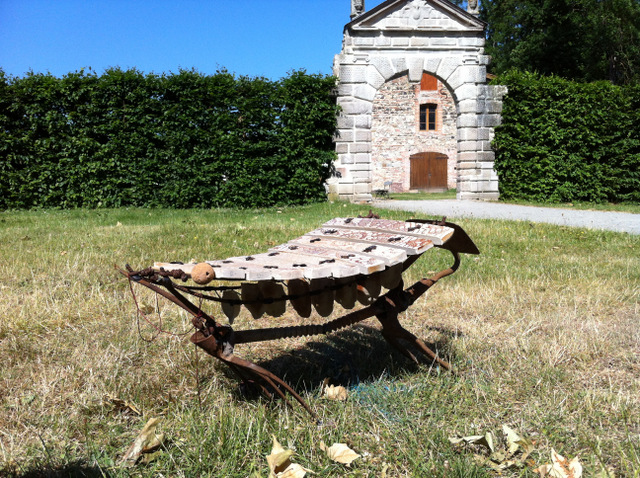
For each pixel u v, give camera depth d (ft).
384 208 41.47
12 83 41.81
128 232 25.48
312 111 46.21
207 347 7.68
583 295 15.53
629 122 48.55
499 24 99.60
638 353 10.76
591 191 49.98
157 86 42.83
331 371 10.02
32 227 28.76
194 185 43.93
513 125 49.67
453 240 9.64
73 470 6.66
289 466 6.50
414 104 89.86
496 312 13.93
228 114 43.78
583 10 90.33
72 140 42.11
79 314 12.54
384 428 7.84
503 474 6.72
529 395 8.92
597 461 6.95
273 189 45.78
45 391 8.62
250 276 6.84
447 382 9.26
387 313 9.39
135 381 9.05
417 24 48.60
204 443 7.12
